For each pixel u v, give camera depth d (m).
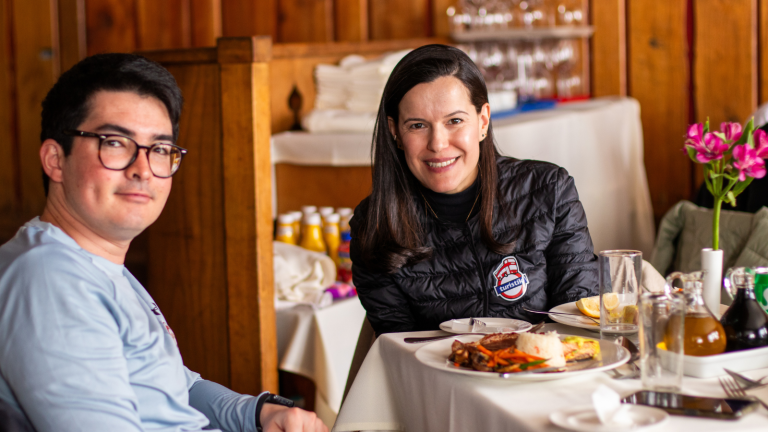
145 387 1.00
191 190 2.10
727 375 1.03
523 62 3.54
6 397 0.91
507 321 1.30
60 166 1.01
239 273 2.04
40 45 3.83
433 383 1.10
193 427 1.07
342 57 3.08
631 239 3.30
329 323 2.06
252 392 2.05
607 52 3.50
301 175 2.69
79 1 3.80
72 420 0.87
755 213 1.89
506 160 1.59
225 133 2.01
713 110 3.36
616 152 3.18
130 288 1.07
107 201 1.00
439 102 1.39
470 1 3.46
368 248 1.50
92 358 0.90
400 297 1.52
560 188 1.53
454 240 1.49
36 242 0.96
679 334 0.94
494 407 0.96
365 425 1.25
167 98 1.05
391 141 1.49
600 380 1.02
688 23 3.35
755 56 3.26
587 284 1.49
